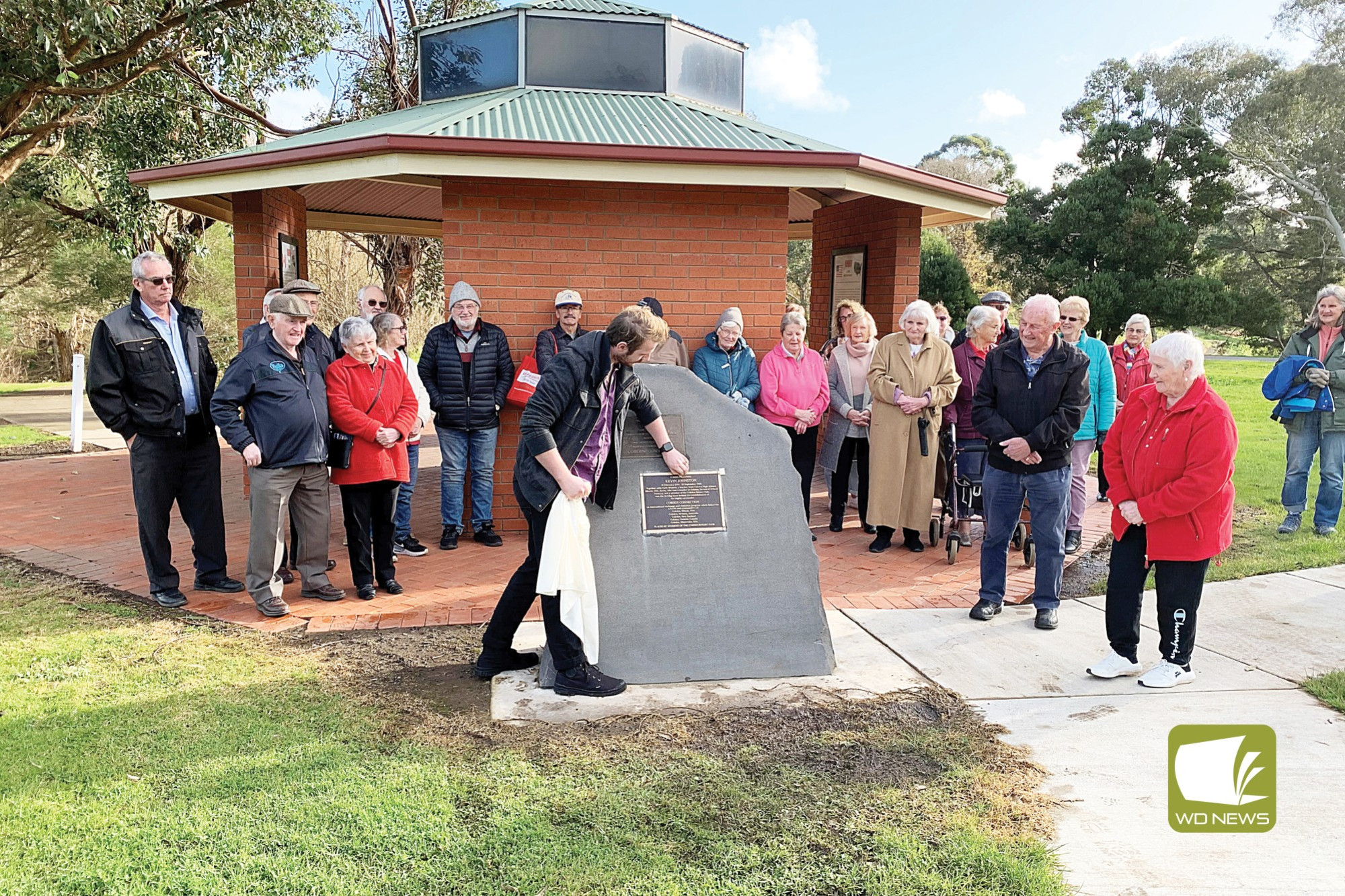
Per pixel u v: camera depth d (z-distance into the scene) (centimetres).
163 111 1344
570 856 302
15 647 501
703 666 463
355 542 593
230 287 2731
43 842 305
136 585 625
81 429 1399
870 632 534
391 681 459
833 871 295
